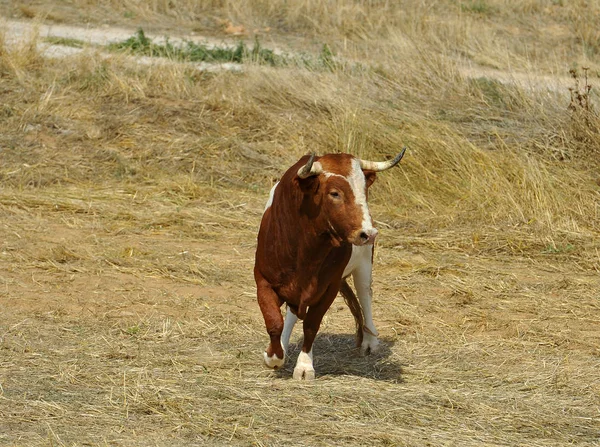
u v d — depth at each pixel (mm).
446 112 18562
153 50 22797
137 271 12430
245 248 13758
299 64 20984
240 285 12180
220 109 18922
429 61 20234
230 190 16391
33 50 20406
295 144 17750
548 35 27375
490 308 11648
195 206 15570
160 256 13023
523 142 17281
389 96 19047
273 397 8375
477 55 22984
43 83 19359
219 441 7426
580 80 20266
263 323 10750
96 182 16484
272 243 8453
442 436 7641
